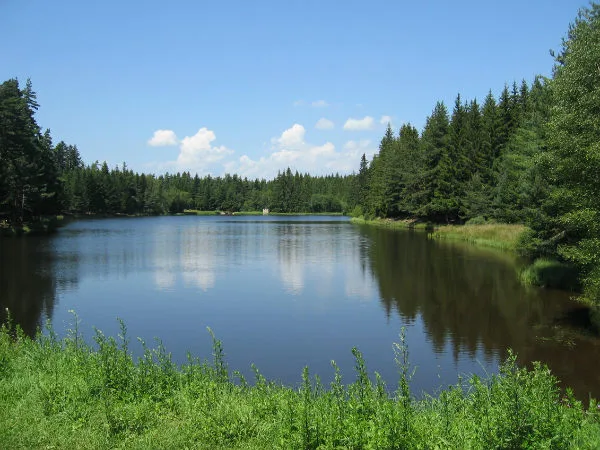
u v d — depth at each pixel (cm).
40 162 6284
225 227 7169
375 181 8325
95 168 12975
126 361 802
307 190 15050
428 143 6172
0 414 625
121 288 2206
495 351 1299
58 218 7831
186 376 794
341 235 5394
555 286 2127
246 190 15700
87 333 1459
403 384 666
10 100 5259
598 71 1290
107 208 10612
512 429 516
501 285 2195
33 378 751
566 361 1207
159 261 3116
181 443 556
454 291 2097
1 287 2209
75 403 654
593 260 1361
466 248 3741
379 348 1334
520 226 3928
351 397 652
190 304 1878
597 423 623
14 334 1410
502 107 5603
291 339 1418
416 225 6512
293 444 533
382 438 523
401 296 2017
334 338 1427
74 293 2086
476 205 5072
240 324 1584
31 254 3388
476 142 5684
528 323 1574
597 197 1291
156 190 12850
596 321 1578
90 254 3444
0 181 5200
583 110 1296
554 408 577
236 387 782
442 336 1444
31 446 546
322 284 2306
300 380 1079
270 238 5006
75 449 542
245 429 588
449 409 664
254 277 2517
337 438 535
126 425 604
